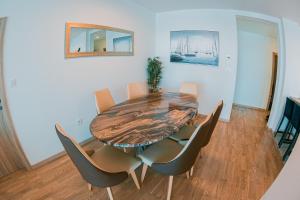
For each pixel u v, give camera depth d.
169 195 1.69
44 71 2.32
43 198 1.82
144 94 3.27
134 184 2.01
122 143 1.49
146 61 4.32
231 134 3.37
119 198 1.82
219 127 3.71
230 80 3.86
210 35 3.86
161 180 2.08
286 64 3.22
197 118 4.12
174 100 2.73
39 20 2.19
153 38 4.46
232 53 3.74
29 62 2.15
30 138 2.26
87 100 2.96
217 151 2.74
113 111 2.23
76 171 2.25
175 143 1.97
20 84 2.10
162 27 4.41
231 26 3.65
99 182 1.38
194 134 1.45
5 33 1.92
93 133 1.67
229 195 1.87
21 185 2.00
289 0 2.17
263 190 1.95
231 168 2.32
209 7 3.63
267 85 4.92
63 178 2.12
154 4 3.71
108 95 2.67
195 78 4.24
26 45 2.10
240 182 2.07
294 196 0.74
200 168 2.31
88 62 2.89
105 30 3.09
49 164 2.40
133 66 3.92
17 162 2.24
